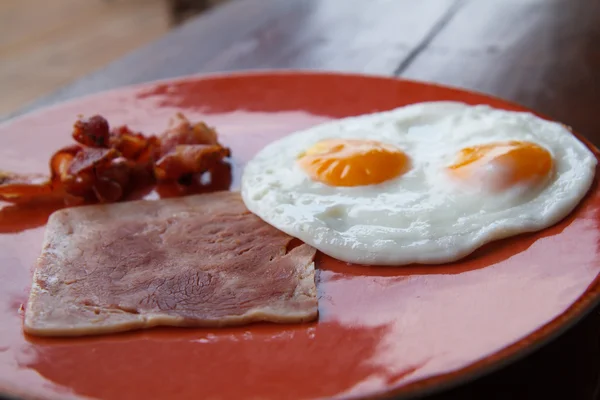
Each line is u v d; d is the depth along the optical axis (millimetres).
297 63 546
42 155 411
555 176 356
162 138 395
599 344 316
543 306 294
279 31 600
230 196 373
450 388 269
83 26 1164
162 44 586
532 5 645
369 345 287
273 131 425
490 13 627
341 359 282
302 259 329
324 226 340
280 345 290
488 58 548
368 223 343
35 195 380
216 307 303
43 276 318
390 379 270
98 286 314
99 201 376
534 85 510
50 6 1260
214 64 548
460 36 586
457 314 297
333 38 584
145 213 360
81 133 382
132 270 323
